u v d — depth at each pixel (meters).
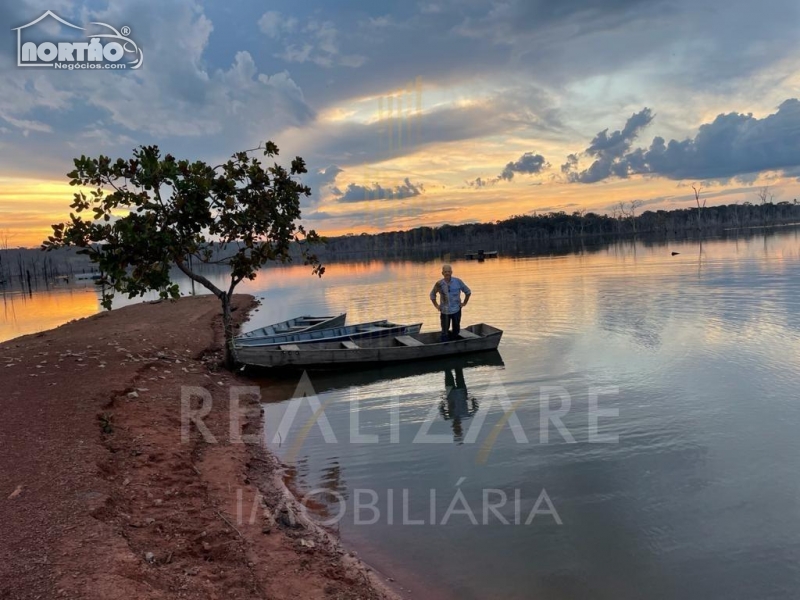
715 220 178.75
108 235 11.80
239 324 23.42
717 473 6.89
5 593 3.72
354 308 26.98
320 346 14.84
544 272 40.00
